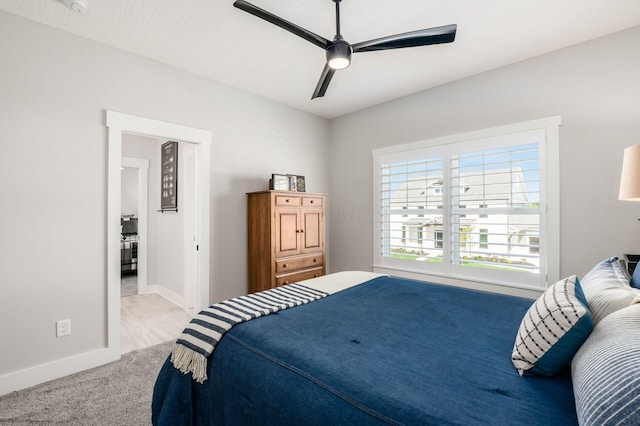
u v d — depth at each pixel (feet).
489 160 9.89
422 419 2.71
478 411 2.77
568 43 8.32
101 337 8.13
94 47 8.10
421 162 11.50
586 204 8.25
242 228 11.56
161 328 10.61
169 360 5.08
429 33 6.13
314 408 3.21
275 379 3.68
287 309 5.71
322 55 8.96
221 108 10.87
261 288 11.02
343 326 4.87
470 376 3.40
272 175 11.46
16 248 6.99
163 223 14.85
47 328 7.36
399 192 12.31
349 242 14.17
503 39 8.08
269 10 6.90
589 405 2.29
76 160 7.78
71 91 7.73
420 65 9.50
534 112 9.04
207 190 10.51
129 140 14.62
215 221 10.78
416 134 11.71
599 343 2.82
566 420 2.64
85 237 7.91
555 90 8.68
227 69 9.84
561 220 8.63
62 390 6.86
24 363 7.05
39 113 7.28
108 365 8.02
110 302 8.24
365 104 13.03
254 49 8.62
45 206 7.36
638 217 7.58
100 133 8.16
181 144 13.35
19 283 7.02
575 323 3.20
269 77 10.44
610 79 7.89
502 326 4.89
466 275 10.52
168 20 7.27
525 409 2.80
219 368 4.35
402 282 7.89
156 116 9.22
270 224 10.72
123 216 21.63
